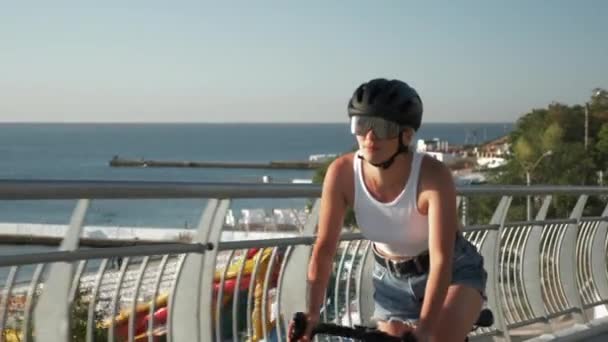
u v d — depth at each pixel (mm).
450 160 120125
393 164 2986
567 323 6980
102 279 3689
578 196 7055
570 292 7055
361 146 2961
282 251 4609
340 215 3148
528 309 6516
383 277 3279
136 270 3832
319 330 2758
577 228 7098
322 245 3133
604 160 62750
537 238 6578
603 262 7648
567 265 7035
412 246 3131
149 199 3504
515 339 6336
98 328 3811
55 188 3076
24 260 3145
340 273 5000
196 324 3957
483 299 3107
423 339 2695
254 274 4406
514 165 56656
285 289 4613
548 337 6453
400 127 2908
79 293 3764
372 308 5117
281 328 4602
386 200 3043
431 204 2961
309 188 4309
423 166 2996
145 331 3994
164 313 4098
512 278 6391
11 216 44469
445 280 2877
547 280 6781
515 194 5914
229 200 3943
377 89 2898
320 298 3084
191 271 3973
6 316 3430
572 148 56375
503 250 6262
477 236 6000
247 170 161500
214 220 3951
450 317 2936
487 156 117188
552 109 76125
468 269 3105
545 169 55688
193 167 170625
